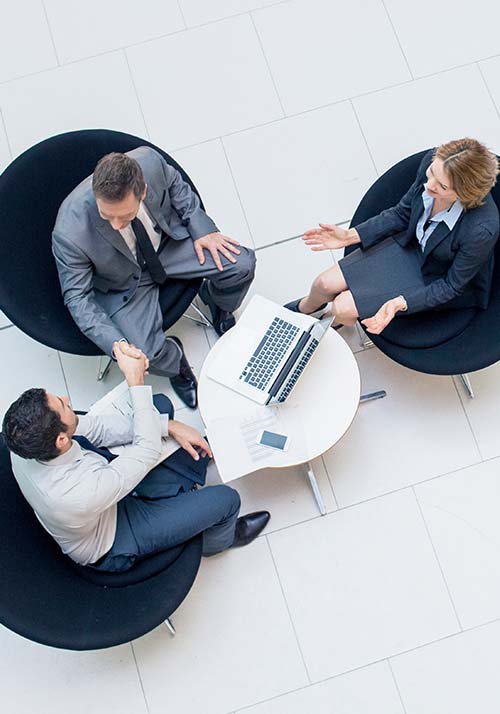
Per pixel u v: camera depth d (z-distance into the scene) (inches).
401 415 123.9
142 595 95.9
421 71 140.1
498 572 117.2
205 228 111.5
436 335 109.7
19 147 136.1
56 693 112.7
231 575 117.0
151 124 137.3
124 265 106.0
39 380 124.9
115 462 94.0
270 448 104.0
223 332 126.0
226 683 113.0
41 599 89.5
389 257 112.5
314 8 142.7
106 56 140.3
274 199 133.8
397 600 116.0
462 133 137.1
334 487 120.6
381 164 135.7
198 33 141.5
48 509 89.0
